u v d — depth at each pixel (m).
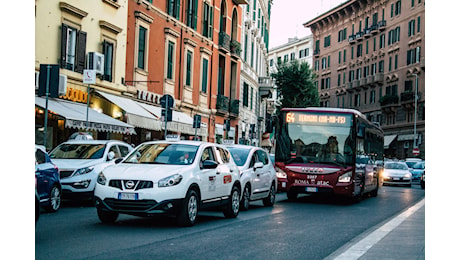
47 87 14.55
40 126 21.73
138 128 29.78
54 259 7.25
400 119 66.56
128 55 27.95
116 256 7.59
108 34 25.97
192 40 35.44
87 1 24.23
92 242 8.79
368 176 22.36
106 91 25.66
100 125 20.48
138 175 10.65
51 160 14.78
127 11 27.64
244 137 49.78
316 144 19.19
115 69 26.55
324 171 18.92
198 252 8.12
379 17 72.44
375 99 72.88
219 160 12.91
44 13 21.56
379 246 8.94
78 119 19.20
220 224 11.87
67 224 11.06
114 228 10.59
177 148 12.02
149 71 30.17
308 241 9.72
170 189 10.58
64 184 14.53
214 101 40.31
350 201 21.14
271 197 17.41
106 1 25.58
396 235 10.47
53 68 14.55
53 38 22.14
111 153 15.48
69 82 22.89
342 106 82.38
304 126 19.38
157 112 28.70
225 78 42.56
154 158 11.72
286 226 11.93
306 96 56.84
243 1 44.56
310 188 18.97
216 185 12.26
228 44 42.31
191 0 35.66
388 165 38.84
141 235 9.76
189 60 35.69
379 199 23.38
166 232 10.26
